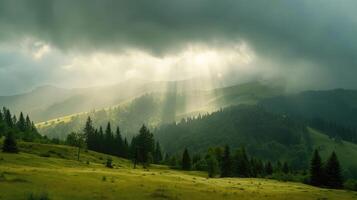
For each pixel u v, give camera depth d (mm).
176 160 181125
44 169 71438
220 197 49062
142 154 149500
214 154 170375
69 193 41531
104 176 62094
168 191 50188
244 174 150375
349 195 68688
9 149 102000
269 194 58250
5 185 43250
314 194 63375
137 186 54000
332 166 120250
